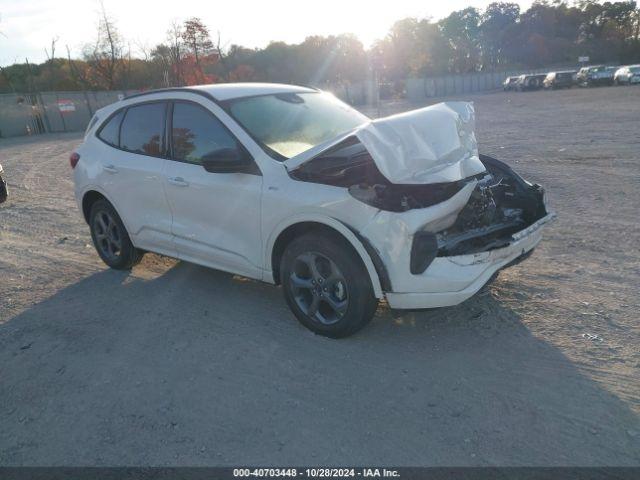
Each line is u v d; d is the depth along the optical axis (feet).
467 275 12.37
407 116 13.10
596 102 93.76
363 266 12.53
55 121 118.32
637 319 13.73
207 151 15.47
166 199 16.42
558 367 11.89
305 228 13.52
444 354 12.70
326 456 9.66
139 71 144.87
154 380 12.34
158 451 10.02
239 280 17.97
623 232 20.42
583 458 9.23
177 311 15.84
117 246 19.08
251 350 13.39
